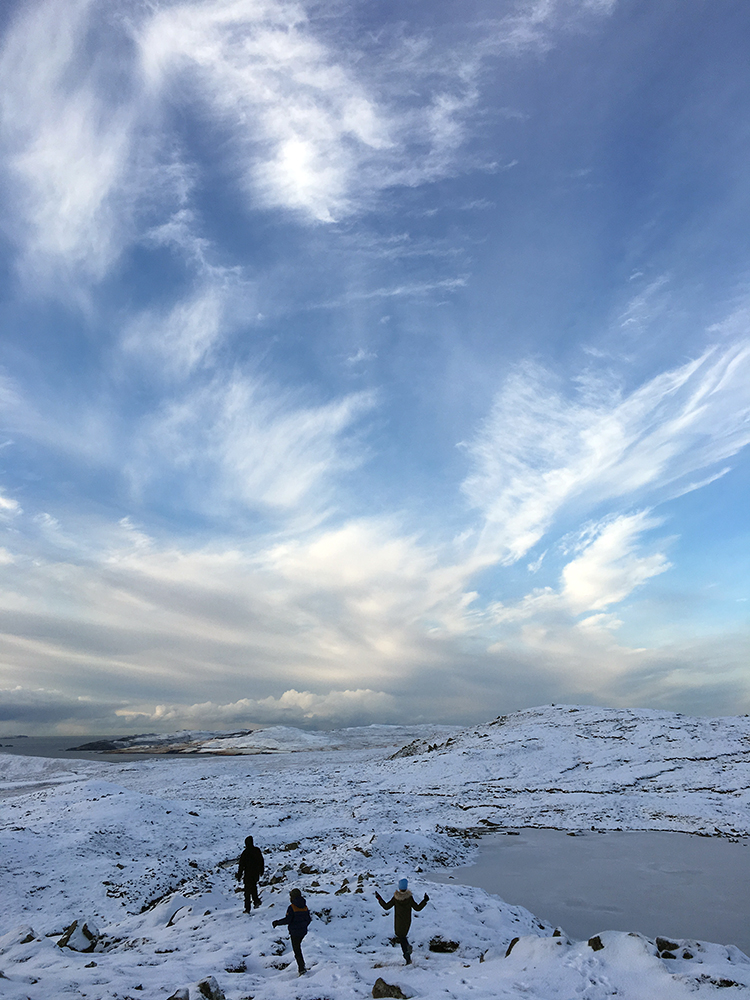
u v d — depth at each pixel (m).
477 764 58.44
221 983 9.88
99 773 90.75
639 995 8.35
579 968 9.43
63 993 9.13
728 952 9.76
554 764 55.69
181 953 12.38
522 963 10.27
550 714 79.69
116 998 8.86
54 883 22.81
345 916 15.45
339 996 8.98
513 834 32.09
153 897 21.22
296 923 10.67
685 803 38.78
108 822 32.50
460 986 9.25
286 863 24.66
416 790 50.84
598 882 21.53
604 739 62.16
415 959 11.96
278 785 59.09
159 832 31.86
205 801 50.78
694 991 8.15
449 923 14.81
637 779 47.62
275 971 11.06
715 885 20.75
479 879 22.27
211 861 26.25
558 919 17.30
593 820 35.41
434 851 25.62
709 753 53.16
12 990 9.18
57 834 29.59
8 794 74.50
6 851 26.20
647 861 24.89
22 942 13.77
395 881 19.25
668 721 66.44
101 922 18.56
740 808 36.84
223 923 14.51
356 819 37.25
